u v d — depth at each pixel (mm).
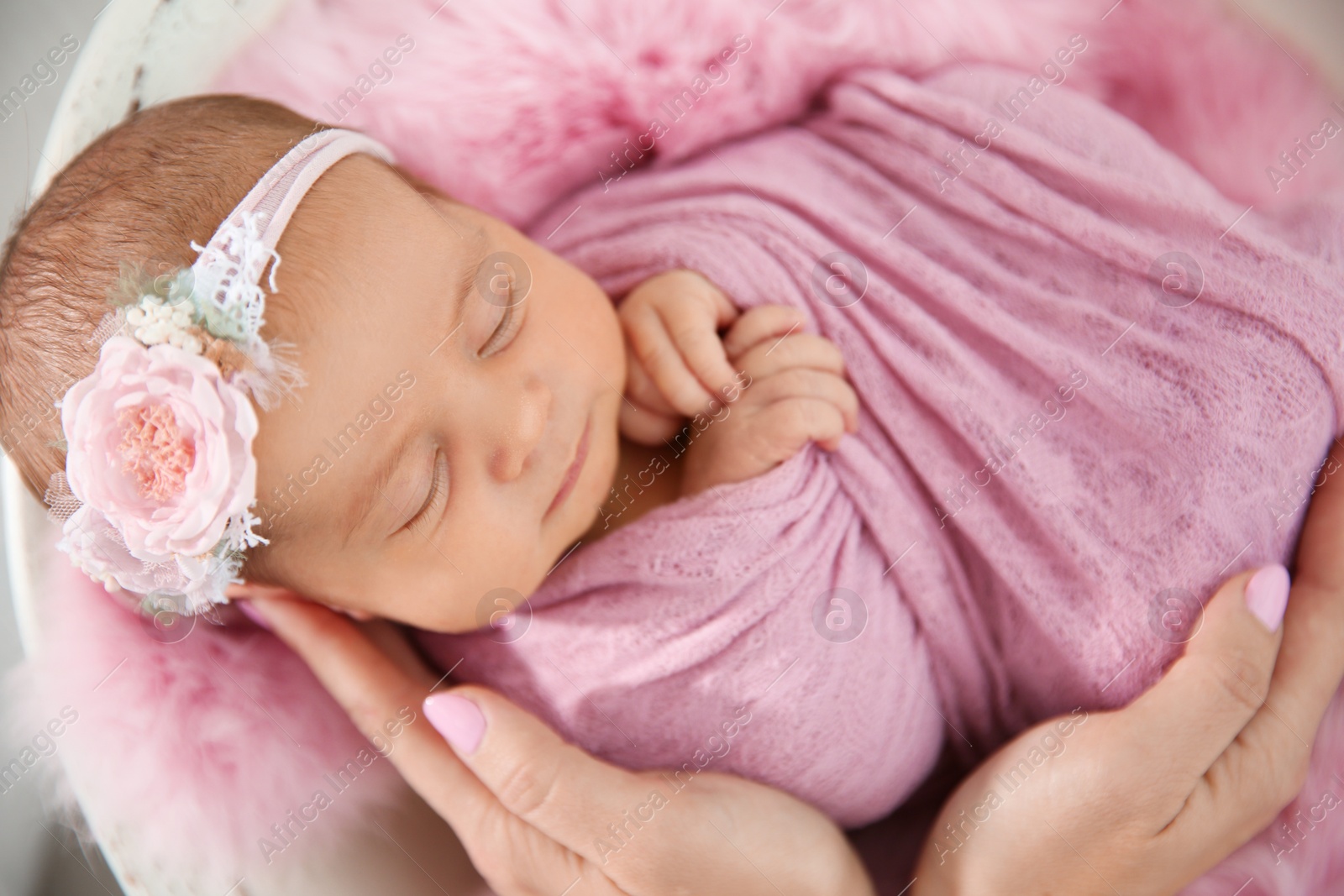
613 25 1653
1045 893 1277
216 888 1405
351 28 1643
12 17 1604
